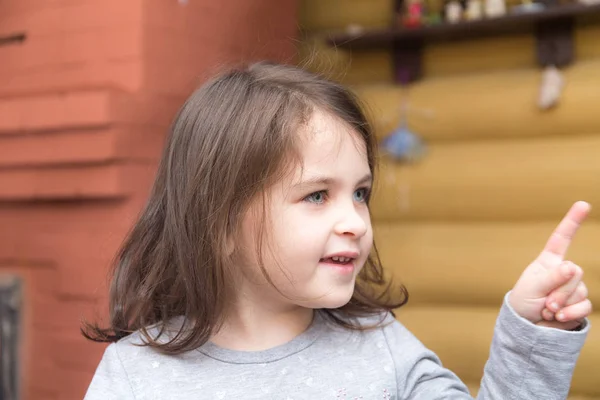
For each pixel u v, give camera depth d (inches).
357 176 38.3
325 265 37.3
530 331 35.3
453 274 97.7
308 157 37.2
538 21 96.7
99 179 81.7
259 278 38.4
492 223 98.7
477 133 100.1
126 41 81.9
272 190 37.3
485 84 100.0
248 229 38.0
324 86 40.9
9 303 90.0
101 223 84.0
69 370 86.2
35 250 88.3
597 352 88.6
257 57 96.2
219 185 38.8
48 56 86.7
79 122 81.2
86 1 84.4
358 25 109.8
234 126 39.0
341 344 40.3
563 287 34.9
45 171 85.6
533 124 96.3
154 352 39.9
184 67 86.1
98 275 83.7
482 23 97.5
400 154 101.7
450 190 99.6
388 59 108.4
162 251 42.3
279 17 102.4
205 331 39.2
